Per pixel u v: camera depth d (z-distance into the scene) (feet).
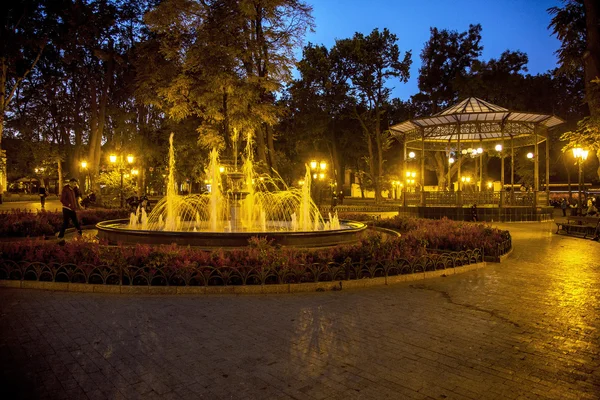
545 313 19.06
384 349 14.51
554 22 74.38
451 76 139.13
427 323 17.46
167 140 110.42
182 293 22.02
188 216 59.77
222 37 61.72
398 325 17.15
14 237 39.88
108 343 14.90
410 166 151.23
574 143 68.59
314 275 23.34
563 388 11.73
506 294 22.50
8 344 14.78
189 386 11.64
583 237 50.93
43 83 120.16
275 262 23.25
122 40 108.99
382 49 124.77
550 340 15.57
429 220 51.21
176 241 33.06
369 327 16.88
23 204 120.47
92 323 17.13
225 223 51.03
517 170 147.95
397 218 54.24
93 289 22.38
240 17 61.98
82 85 123.75
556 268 30.30
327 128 144.36
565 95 131.34
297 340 15.33
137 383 11.81
